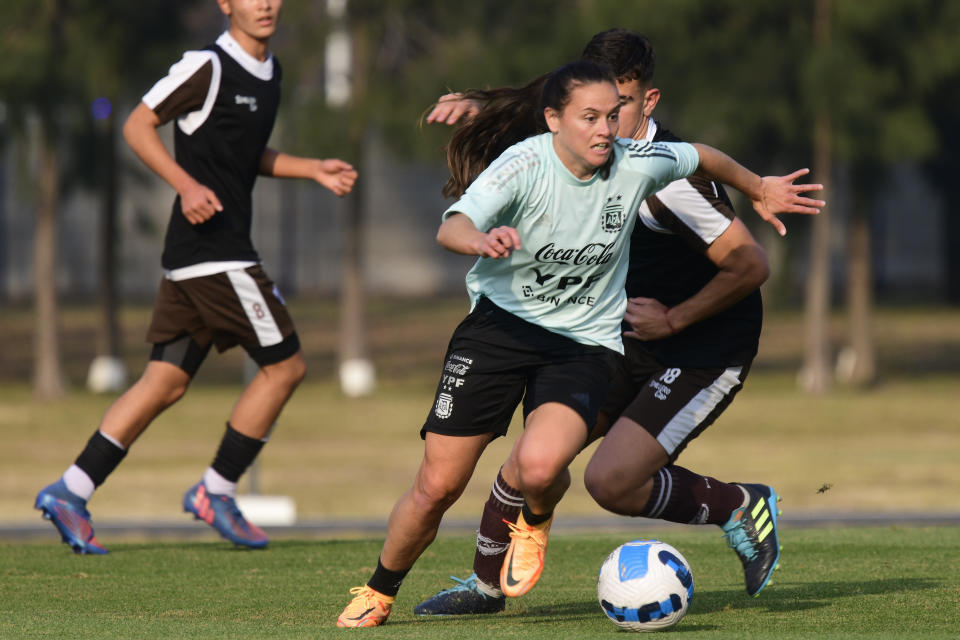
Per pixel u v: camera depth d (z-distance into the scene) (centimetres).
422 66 7425
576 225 1511
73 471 2303
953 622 1612
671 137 1792
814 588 1889
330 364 9656
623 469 1736
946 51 7106
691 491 1762
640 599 1531
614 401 1875
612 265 1573
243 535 2398
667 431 1762
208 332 2366
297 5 7331
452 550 2364
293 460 5397
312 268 15812
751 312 1839
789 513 3061
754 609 1720
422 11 7475
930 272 16212
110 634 1578
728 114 7231
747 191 1728
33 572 2117
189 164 2289
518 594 1573
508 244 1348
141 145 2239
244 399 2388
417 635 1544
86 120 7556
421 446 5862
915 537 2511
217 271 2297
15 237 15075
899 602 1759
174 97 2239
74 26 7131
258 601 1844
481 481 4912
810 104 7194
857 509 3969
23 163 7675
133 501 4291
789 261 10556
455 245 1404
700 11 7075
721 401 1809
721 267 1770
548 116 1482
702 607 1742
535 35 7412
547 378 1563
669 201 1759
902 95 7400
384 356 10331
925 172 11412
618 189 1523
